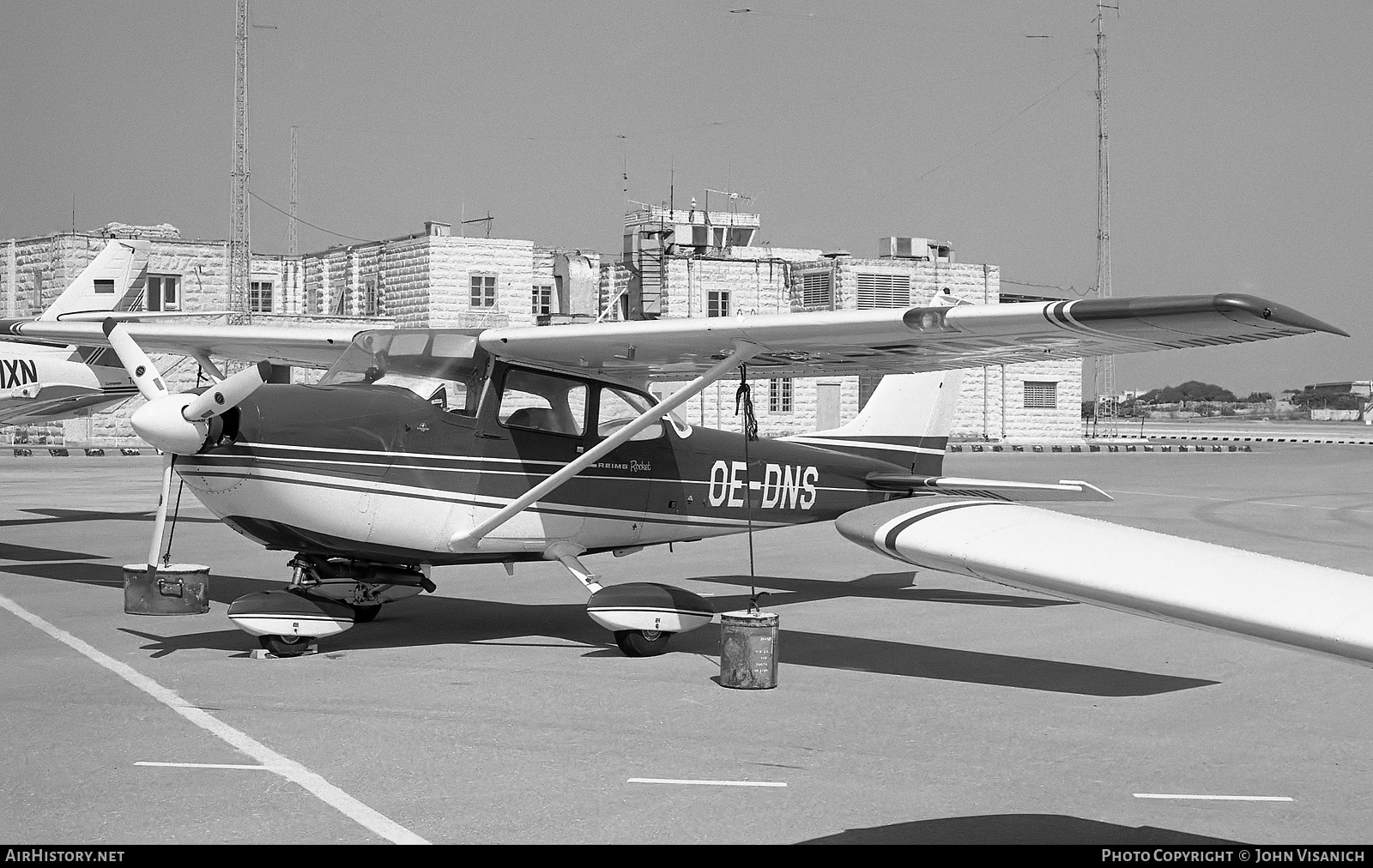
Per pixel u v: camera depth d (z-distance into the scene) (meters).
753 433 8.44
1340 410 115.75
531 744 5.88
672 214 42.97
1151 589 3.13
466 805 4.94
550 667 7.79
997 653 8.38
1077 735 6.16
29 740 5.81
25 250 35.38
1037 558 3.35
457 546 8.49
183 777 5.25
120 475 24.52
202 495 7.78
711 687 7.25
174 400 7.59
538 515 8.85
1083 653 8.40
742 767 5.53
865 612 10.12
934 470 11.47
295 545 8.08
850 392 41.00
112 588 10.84
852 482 10.84
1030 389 45.25
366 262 40.75
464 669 7.67
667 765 5.54
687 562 13.38
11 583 11.06
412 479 8.18
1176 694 7.14
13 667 7.50
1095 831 4.70
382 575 8.89
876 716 6.53
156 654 7.96
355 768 5.43
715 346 8.28
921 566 3.66
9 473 24.89
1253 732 6.25
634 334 8.09
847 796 5.11
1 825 4.61
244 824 4.66
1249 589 3.05
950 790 5.21
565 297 42.00
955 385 11.50
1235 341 6.39
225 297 37.19
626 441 9.34
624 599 8.17
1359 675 7.70
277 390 7.91
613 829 4.67
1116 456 39.66
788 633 9.11
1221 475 30.58
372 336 8.62
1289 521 18.88
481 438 8.52
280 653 7.96
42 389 15.26
